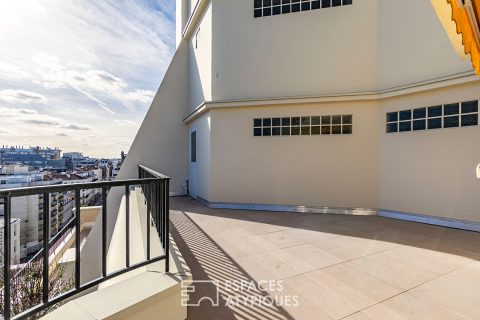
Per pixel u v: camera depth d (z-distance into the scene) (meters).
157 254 3.19
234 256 4.31
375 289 3.26
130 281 2.52
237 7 8.38
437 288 3.28
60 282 6.57
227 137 8.23
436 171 6.25
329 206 7.55
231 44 8.41
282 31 7.98
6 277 1.71
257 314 2.74
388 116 7.14
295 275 3.63
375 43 7.34
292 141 7.80
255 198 8.02
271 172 7.94
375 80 7.32
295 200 7.77
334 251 4.56
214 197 8.27
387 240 5.16
